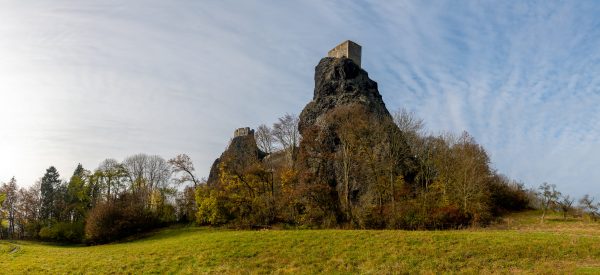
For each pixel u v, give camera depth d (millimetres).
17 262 36188
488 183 70938
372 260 28281
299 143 74750
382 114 79938
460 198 60062
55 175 108750
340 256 29672
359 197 62344
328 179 65625
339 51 96562
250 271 27641
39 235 89125
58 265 33469
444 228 51438
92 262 33656
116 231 71438
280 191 68000
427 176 67812
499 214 66438
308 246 32844
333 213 56781
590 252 27953
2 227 95375
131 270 29594
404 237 33875
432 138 74562
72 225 84438
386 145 62812
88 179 94750
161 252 35062
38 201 102312
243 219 65125
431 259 27797
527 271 24562
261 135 82875
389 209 54000
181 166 84312
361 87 84438
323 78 89500
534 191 77125
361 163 62594
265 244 34188
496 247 29734
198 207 75625
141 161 100250
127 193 87188
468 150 71688
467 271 25062
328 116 73000
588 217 57281
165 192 90938
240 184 70500
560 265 25688
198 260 30938
